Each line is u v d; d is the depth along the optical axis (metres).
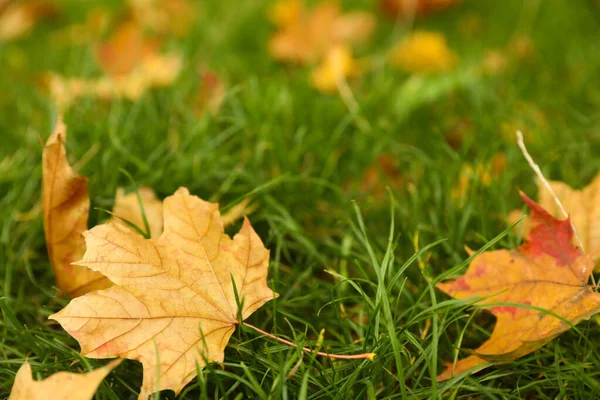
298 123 1.08
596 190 0.87
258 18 1.63
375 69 1.31
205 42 1.45
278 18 1.38
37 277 0.91
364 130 1.04
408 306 0.85
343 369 0.79
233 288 0.78
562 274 0.79
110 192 0.93
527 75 1.25
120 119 1.04
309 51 1.34
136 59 1.22
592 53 1.27
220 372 0.76
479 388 0.77
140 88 1.09
